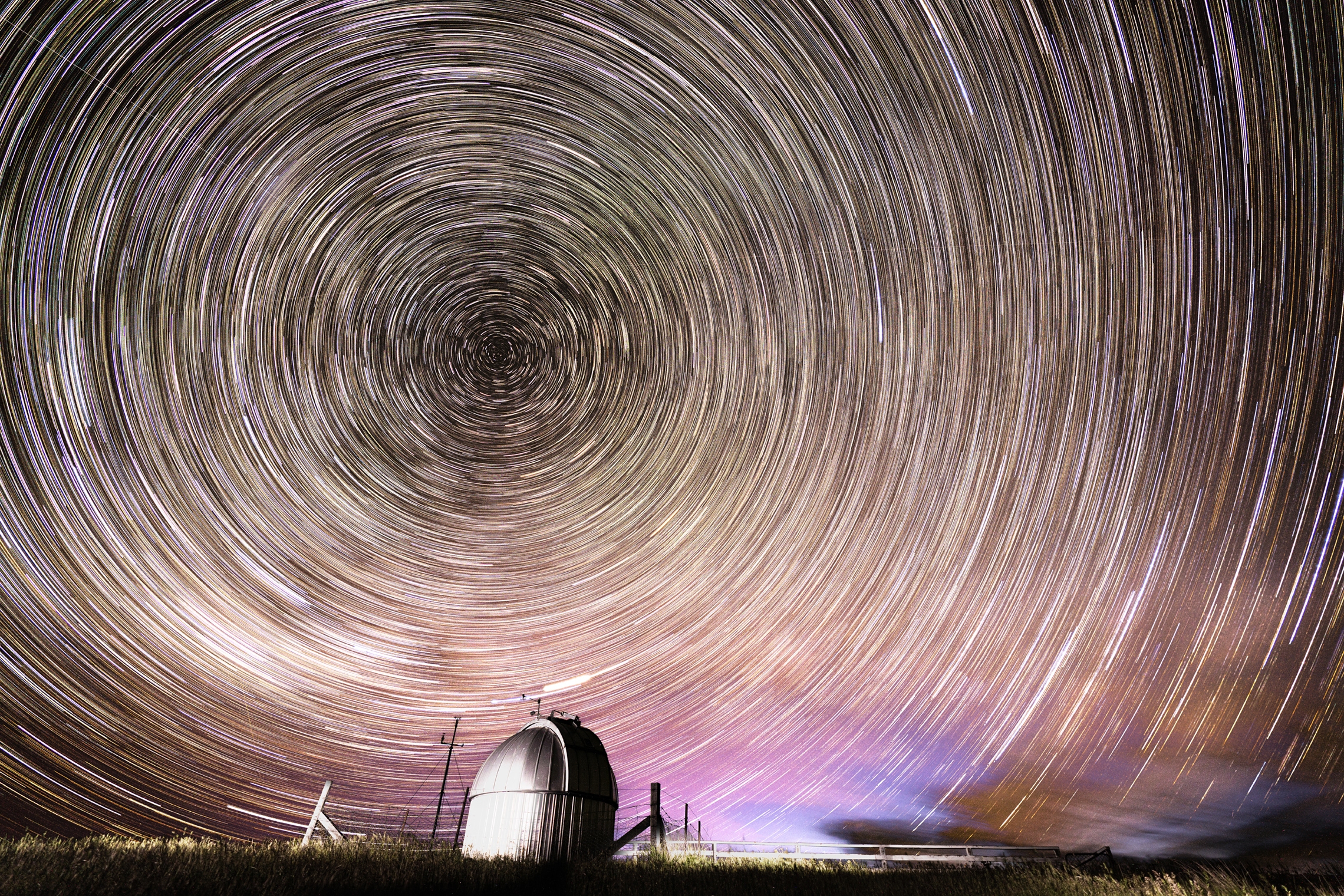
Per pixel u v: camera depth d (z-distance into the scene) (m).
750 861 13.16
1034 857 16.55
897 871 10.89
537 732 16.70
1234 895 7.74
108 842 7.58
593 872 9.34
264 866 6.18
